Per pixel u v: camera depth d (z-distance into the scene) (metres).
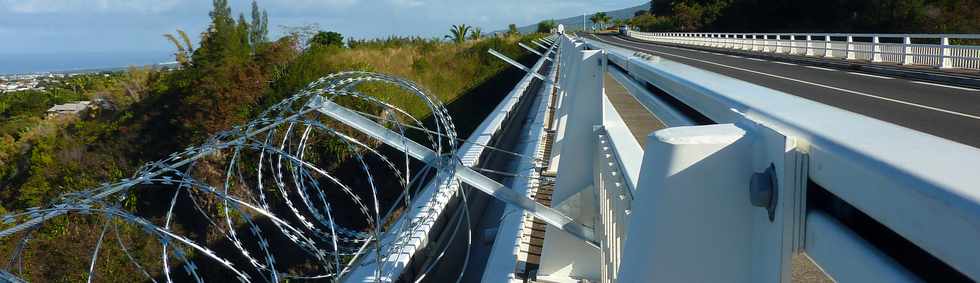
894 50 18.69
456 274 6.17
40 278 11.89
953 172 0.74
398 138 3.38
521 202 3.84
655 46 38.22
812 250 1.10
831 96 10.18
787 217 1.11
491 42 39.03
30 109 47.41
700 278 1.28
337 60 26.56
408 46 38.06
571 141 5.18
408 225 3.27
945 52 15.88
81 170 21.66
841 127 1.12
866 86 11.85
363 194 14.48
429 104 3.62
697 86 2.28
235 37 29.92
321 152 13.81
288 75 23.64
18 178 22.50
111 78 38.62
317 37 35.31
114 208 2.45
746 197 1.26
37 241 12.52
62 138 23.98
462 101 29.45
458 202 7.38
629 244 1.40
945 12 35.44
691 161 1.25
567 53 11.13
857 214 0.96
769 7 55.94
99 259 11.90
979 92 10.57
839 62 19.75
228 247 12.23
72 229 12.66
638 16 128.75
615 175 3.24
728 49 32.72
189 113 21.69
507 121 13.25
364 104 10.78
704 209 1.26
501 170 10.17
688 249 1.27
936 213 0.69
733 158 1.26
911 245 0.87
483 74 35.78
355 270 3.76
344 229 3.08
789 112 1.34
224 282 11.86
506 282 4.84
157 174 2.65
